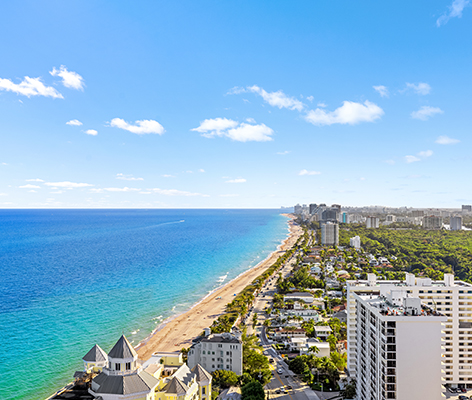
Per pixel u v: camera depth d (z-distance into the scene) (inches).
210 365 7047.2
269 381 7096.5
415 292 6988.2
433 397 4879.4
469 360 6840.6
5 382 7066.9
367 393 5561.0
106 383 4180.6
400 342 4896.7
